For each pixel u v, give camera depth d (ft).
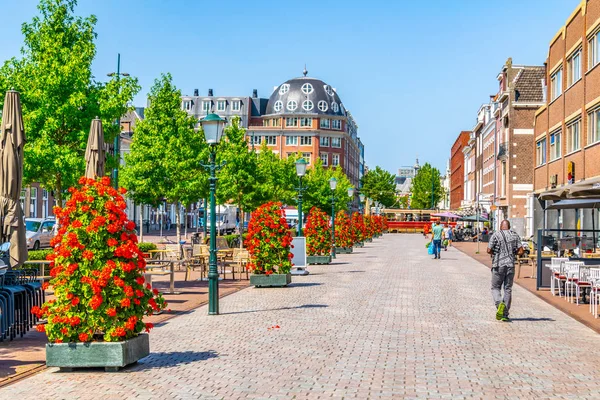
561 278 60.23
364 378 28.07
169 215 307.58
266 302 55.52
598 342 37.04
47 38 77.41
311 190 273.95
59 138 76.48
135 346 30.66
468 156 357.20
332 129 435.94
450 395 25.26
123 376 28.63
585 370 29.73
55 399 24.86
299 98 431.43
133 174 128.47
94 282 29.14
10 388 26.61
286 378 28.12
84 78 76.23
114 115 78.13
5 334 37.47
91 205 30.25
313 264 103.86
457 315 47.52
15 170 42.39
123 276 29.71
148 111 130.41
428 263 108.37
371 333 39.65
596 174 100.17
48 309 29.76
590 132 104.94
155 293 31.40
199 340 37.58
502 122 209.46
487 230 219.61
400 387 26.48
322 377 28.27
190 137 130.62
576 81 112.37
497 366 30.50
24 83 74.38
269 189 150.41
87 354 29.48
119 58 128.88
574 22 114.52
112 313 29.30
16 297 39.65
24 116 73.36
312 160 428.56
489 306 52.75
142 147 128.77
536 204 145.59
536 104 190.08
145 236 205.05
